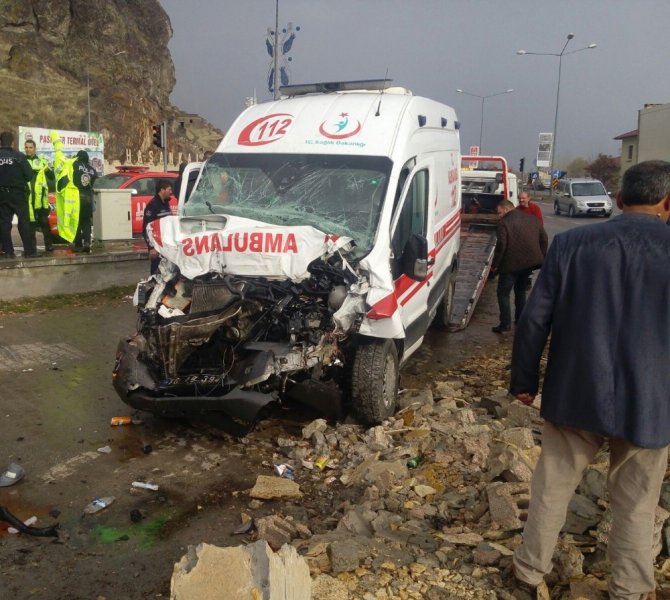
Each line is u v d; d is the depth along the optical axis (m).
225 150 6.72
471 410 5.62
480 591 3.20
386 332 5.27
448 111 8.81
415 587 3.24
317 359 5.12
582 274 2.79
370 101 6.67
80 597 3.49
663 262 2.67
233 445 5.40
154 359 5.25
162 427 5.73
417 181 6.67
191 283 5.66
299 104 6.86
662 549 3.42
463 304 10.07
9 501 4.49
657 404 2.68
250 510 4.42
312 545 3.64
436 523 3.95
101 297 10.69
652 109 27.12
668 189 2.81
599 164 70.56
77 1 62.94
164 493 4.63
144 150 53.53
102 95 57.09
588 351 2.74
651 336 2.67
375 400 5.45
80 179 11.53
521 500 3.96
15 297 10.09
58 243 12.49
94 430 5.65
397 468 4.57
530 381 3.00
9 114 48.97
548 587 3.25
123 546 3.99
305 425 5.76
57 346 8.05
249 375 4.97
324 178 6.10
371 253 5.46
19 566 3.75
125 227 13.27
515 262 9.22
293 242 5.31
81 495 4.59
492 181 17.25
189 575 2.63
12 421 5.80
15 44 55.06
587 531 3.57
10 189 10.23
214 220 5.83
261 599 2.55
